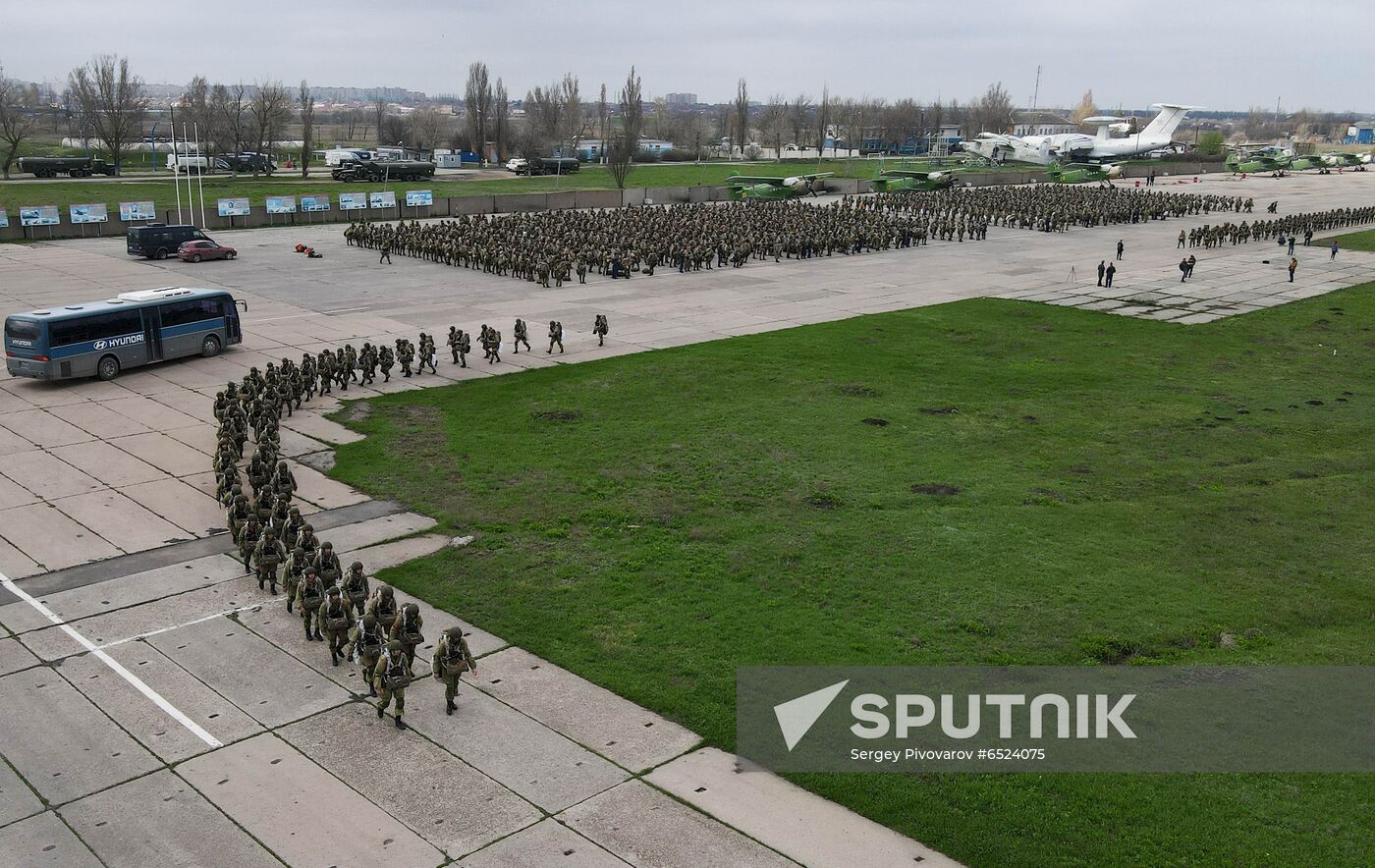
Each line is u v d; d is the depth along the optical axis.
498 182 122.00
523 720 15.70
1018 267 65.69
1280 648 18.00
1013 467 28.11
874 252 71.25
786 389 35.78
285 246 68.19
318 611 17.33
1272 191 127.69
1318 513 24.97
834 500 25.27
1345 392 37.00
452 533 23.00
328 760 14.63
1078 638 18.19
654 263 59.78
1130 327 47.84
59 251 63.88
